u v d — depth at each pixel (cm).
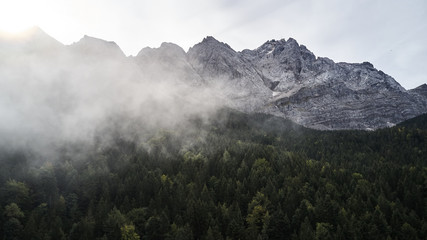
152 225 9181
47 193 11375
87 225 9119
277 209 9594
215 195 11144
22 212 9844
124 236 8769
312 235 8206
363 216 9094
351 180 11431
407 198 9925
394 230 8488
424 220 8656
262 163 13012
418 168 11862
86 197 11675
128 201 10700
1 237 8950
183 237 8494
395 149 16162
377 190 10694
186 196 10944
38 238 8719
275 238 8988
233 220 9019
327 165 12988
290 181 11506
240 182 11681
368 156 15475
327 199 9700
